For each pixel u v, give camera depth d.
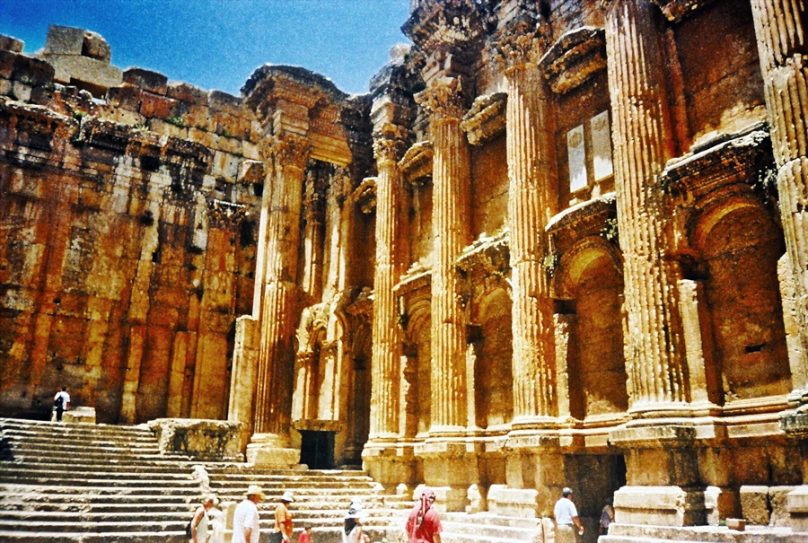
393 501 22.56
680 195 15.77
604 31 19.12
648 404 15.04
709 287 15.43
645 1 17.47
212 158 38.31
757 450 13.84
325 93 30.03
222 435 23.38
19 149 33.25
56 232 33.34
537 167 20.31
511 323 21.62
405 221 27.62
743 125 15.45
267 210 28.83
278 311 27.41
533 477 18.19
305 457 28.39
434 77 25.45
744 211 14.95
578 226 18.91
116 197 35.16
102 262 34.22
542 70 21.22
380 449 24.38
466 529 18.75
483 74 24.73
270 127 29.59
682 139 16.59
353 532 12.86
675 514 13.79
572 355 18.81
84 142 34.81
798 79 13.05
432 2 25.34
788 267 13.26
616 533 14.48
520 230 20.00
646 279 15.72
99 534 15.41
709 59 16.47
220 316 36.62
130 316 34.34
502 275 21.41
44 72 34.66
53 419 28.42
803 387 12.11
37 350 31.84
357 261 30.92
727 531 12.41
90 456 20.64
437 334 23.02
